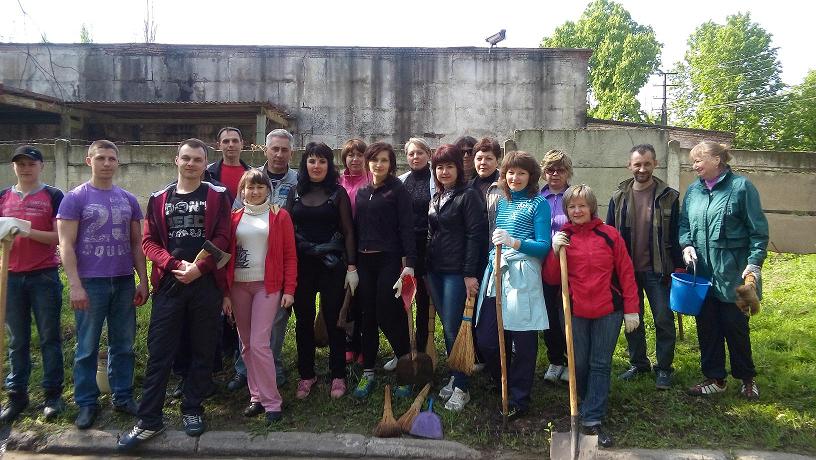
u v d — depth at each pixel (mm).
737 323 3934
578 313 3689
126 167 8086
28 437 3807
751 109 29891
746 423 3738
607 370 3689
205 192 3799
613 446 3588
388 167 4055
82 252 3791
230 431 3830
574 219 3721
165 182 8055
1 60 14469
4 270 3549
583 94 14578
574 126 14617
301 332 4188
